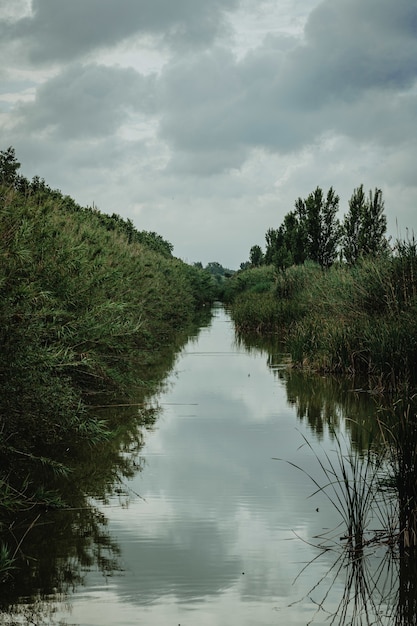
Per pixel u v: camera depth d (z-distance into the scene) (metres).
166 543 6.00
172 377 16.50
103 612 4.72
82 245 10.98
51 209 12.50
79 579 5.25
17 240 8.30
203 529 6.34
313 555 5.77
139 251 21.78
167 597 4.97
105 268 12.80
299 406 12.46
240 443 9.66
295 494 7.34
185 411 12.08
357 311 18.12
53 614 4.68
